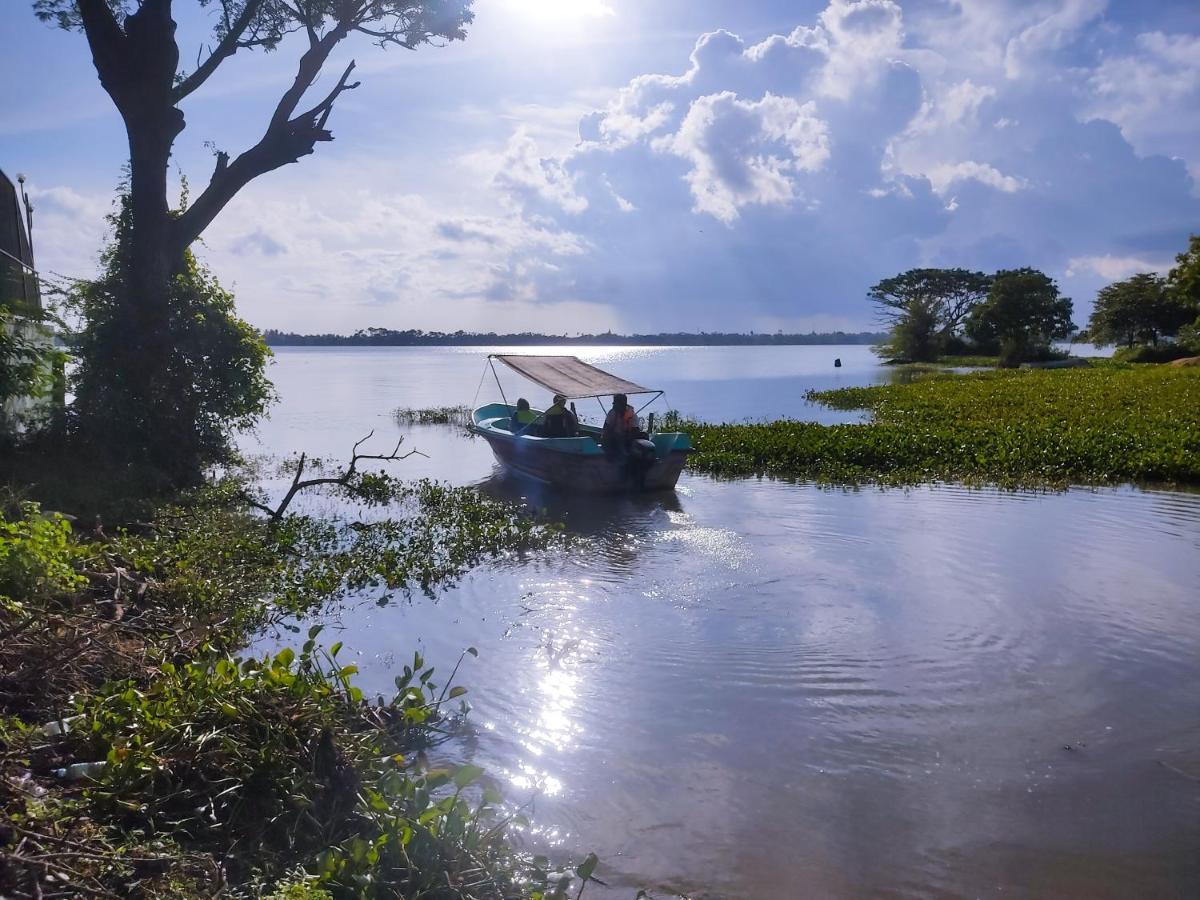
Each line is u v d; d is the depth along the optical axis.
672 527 11.59
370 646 7.32
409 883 3.93
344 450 20.27
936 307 81.88
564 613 8.05
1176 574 9.11
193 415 15.02
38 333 14.12
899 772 5.21
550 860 4.39
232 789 4.35
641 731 5.75
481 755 5.46
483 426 17.09
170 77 14.91
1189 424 20.11
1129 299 68.06
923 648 7.11
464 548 10.21
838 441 18.50
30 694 5.30
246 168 15.77
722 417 29.20
